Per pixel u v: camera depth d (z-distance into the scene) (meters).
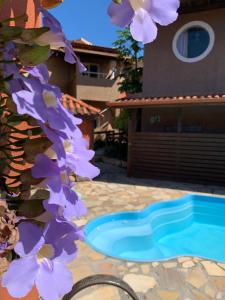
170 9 0.86
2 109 0.90
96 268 4.98
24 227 0.80
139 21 0.82
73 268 4.94
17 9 1.47
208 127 14.20
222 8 13.68
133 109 14.08
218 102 11.66
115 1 0.79
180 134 13.37
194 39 14.44
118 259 5.32
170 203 9.99
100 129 25.94
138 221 8.63
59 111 0.81
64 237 0.87
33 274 0.77
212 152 12.88
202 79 14.29
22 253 0.77
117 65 25.19
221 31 13.83
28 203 0.86
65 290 0.82
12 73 0.80
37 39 0.86
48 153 0.88
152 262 5.25
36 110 0.76
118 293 4.10
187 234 9.30
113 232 8.23
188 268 5.09
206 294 4.38
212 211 10.48
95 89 24.41
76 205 0.87
